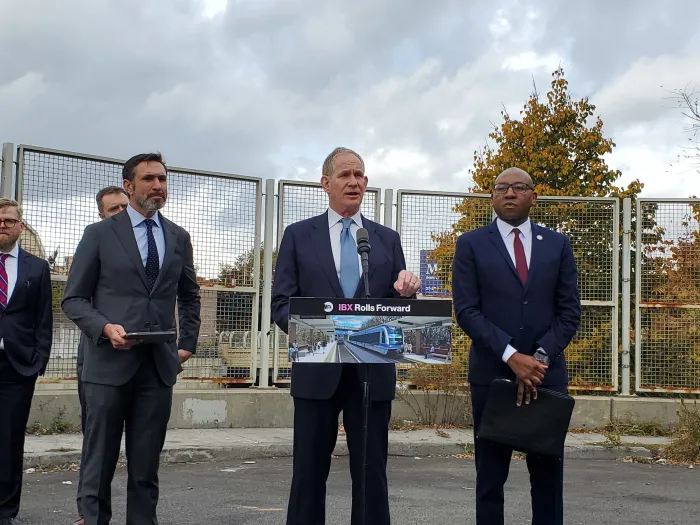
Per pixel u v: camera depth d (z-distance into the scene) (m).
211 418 9.02
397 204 9.55
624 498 6.25
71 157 8.25
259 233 9.35
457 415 9.59
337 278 4.08
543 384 4.21
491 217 9.67
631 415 9.54
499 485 4.22
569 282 4.36
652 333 9.75
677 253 9.73
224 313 9.23
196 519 5.25
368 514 3.89
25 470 6.92
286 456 8.01
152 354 4.35
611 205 9.82
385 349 3.46
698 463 8.09
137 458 4.33
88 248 4.38
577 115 17.33
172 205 8.90
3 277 5.33
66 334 8.31
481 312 4.35
